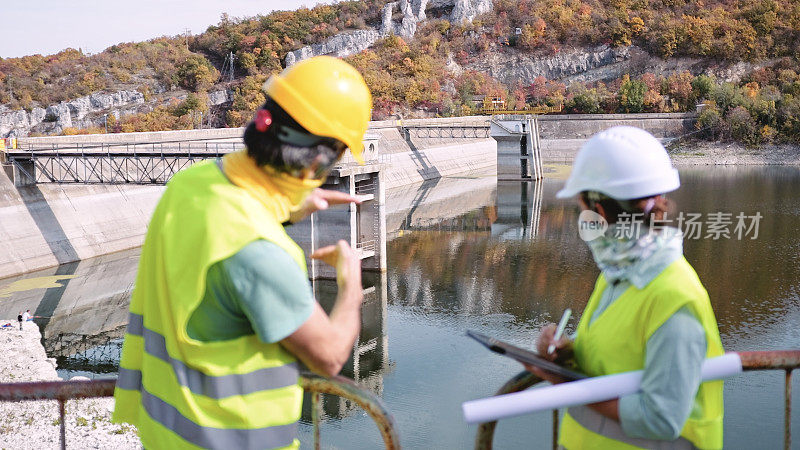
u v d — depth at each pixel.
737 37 152.12
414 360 30.62
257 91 132.75
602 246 3.14
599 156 3.05
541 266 47.22
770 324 34.34
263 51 161.88
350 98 2.80
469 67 166.12
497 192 84.50
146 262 2.91
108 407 20.44
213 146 63.94
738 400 24.88
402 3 186.12
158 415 2.83
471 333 3.11
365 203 45.16
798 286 40.53
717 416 3.16
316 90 2.74
